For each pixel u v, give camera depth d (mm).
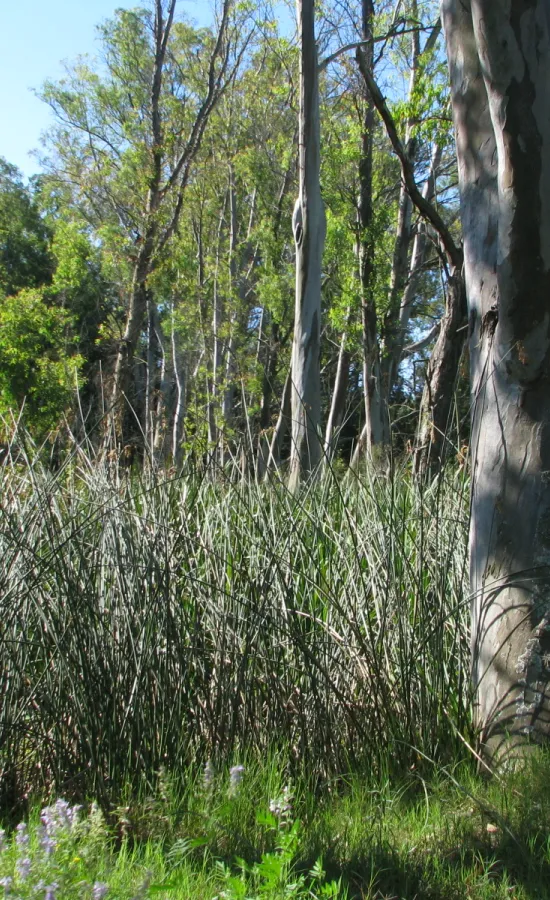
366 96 22219
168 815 3904
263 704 4812
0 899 2762
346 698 4715
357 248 24172
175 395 36625
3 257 45062
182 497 5305
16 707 4551
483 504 4840
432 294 28109
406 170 11461
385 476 5738
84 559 4648
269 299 29766
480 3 4324
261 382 29266
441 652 4855
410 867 3408
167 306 37938
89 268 35406
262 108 31500
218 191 35000
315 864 3160
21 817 4262
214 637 4840
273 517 5188
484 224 4902
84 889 2883
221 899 2982
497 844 3607
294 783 4449
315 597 5156
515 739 4539
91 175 30484
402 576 4914
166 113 30438
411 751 4617
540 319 4570
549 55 4332
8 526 4805
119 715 4531
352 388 28219
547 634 4566
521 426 4688
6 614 4547
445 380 11039
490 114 4809
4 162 47781
